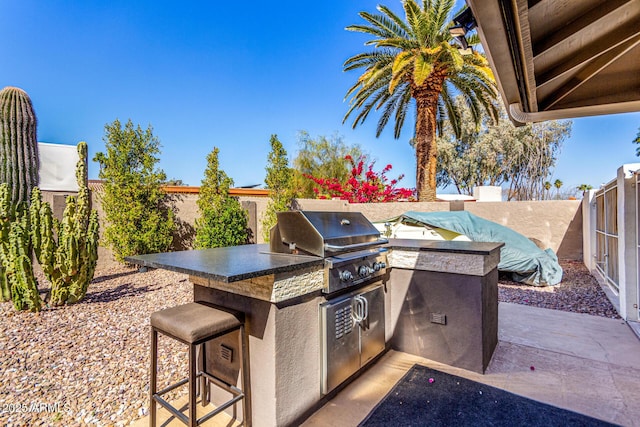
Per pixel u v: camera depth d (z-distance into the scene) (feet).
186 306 6.75
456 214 22.44
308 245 7.25
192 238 26.03
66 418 7.04
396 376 8.37
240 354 6.46
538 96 7.86
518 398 7.39
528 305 15.24
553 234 28.09
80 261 15.03
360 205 33.53
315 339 6.90
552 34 5.49
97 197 22.75
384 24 28.84
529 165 61.67
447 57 26.86
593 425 6.44
